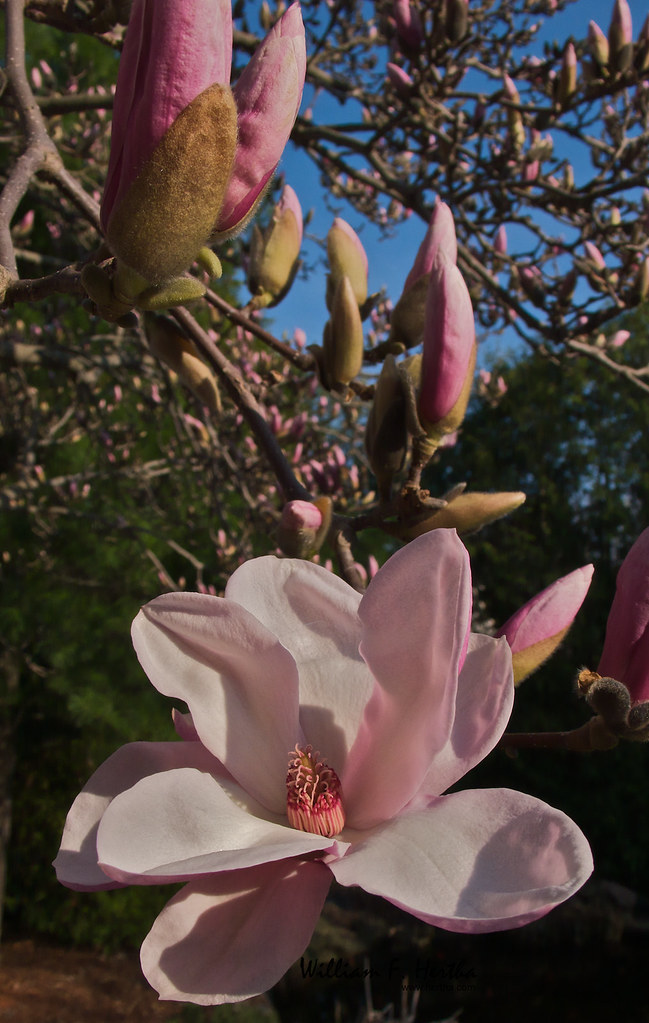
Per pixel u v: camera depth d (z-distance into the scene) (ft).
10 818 39.17
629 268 15.39
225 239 4.02
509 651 3.58
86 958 38.04
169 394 15.60
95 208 5.82
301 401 17.75
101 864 2.76
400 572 3.47
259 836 3.27
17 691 36.76
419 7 15.06
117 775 3.56
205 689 3.65
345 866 3.06
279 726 3.68
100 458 24.76
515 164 15.99
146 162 3.33
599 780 46.21
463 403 5.41
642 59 14.05
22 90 5.87
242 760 3.59
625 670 4.66
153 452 26.99
